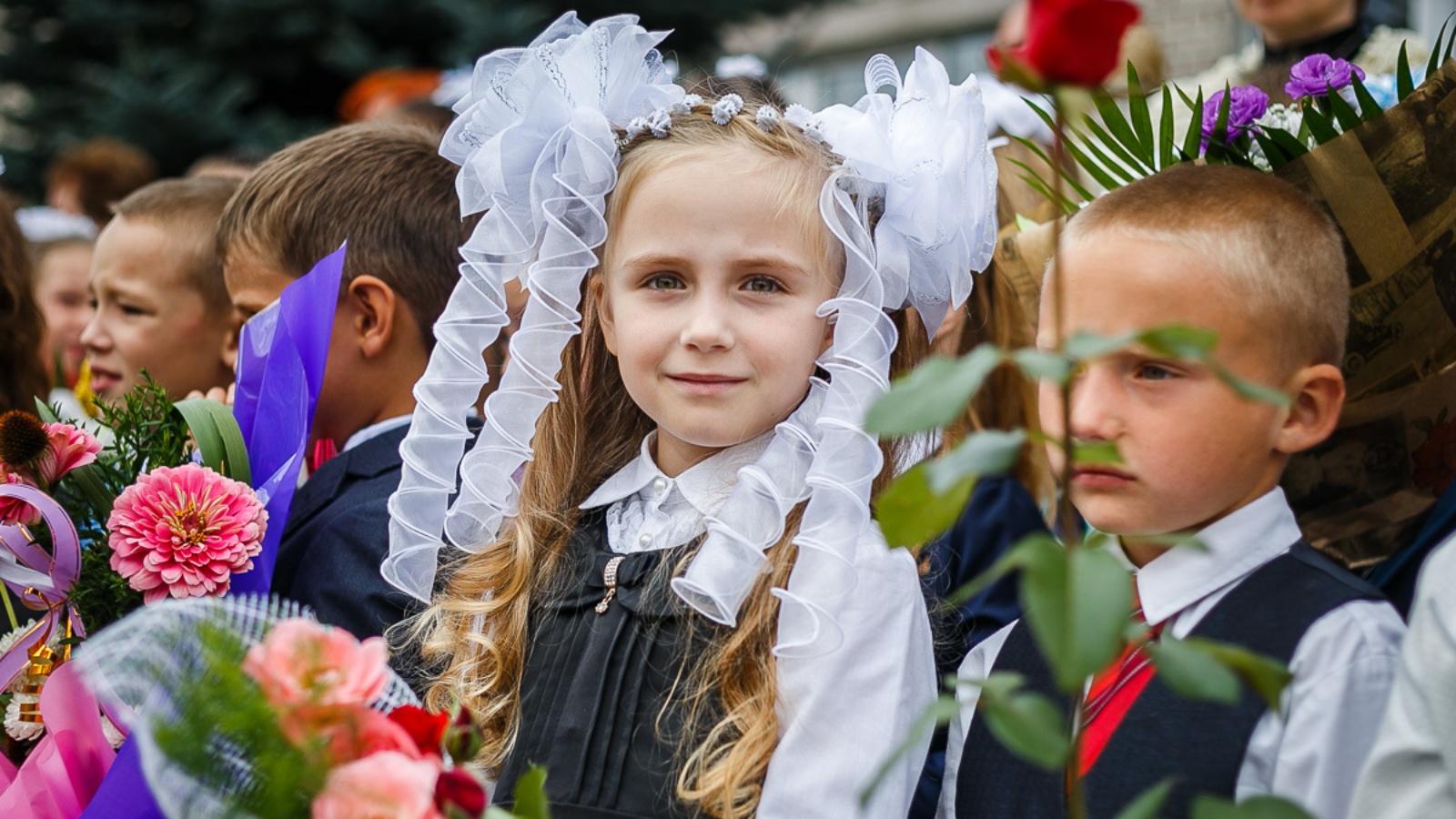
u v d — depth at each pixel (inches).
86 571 71.1
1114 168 71.8
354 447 88.1
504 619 70.2
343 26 281.1
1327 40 114.1
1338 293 60.2
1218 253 56.9
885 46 340.2
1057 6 37.8
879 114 67.7
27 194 290.0
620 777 63.5
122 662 46.0
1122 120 70.4
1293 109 72.4
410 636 75.2
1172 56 237.1
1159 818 54.7
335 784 41.9
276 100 303.6
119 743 69.4
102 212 201.9
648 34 72.1
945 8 333.7
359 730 43.5
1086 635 36.7
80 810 67.3
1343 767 53.7
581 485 74.7
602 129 68.2
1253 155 70.9
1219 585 59.2
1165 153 71.0
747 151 66.4
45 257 160.2
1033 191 104.4
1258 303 56.8
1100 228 59.2
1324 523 70.0
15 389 108.4
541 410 71.0
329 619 79.4
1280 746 54.8
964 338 100.3
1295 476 69.7
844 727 61.8
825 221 64.2
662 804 62.6
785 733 62.7
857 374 63.1
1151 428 56.8
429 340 91.4
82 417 107.5
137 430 77.1
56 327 158.9
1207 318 56.5
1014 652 65.2
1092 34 37.8
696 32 291.3
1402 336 67.1
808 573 63.2
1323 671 55.1
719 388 65.0
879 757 61.3
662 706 64.6
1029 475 101.0
